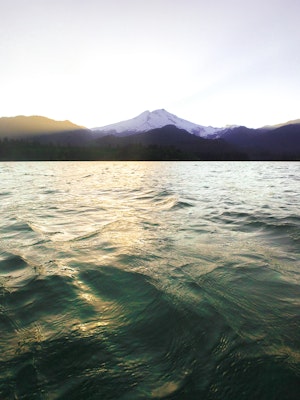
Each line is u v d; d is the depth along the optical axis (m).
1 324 3.93
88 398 2.69
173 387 2.83
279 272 5.78
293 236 8.38
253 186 25.44
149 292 4.88
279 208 13.45
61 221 10.68
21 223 10.24
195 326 3.86
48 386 2.83
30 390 2.78
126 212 12.60
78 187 24.67
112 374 2.99
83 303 4.52
